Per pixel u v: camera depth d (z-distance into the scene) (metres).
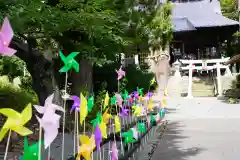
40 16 5.82
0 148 6.54
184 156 7.38
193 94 26.61
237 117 13.94
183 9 33.88
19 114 2.23
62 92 10.98
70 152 6.52
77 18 6.63
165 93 25.34
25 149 2.59
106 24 7.70
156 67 25.39
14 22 5.44
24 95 11.30
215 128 11.23
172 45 32.88
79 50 8.21
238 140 9.09
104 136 4.07
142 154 7.38
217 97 24.53
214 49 33.31
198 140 9.20
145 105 9.54
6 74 13.37
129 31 11.06
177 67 28.11
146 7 12.68
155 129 10.28
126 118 8.33
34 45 8.48
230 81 27.31
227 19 31.73
